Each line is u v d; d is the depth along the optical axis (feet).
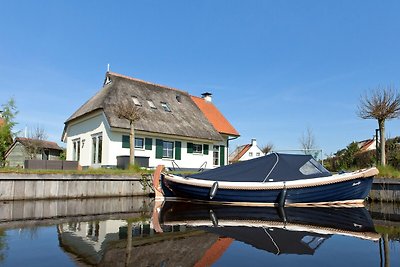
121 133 60.08
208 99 91.71
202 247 15.11
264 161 34.53
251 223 22.08
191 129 69.26
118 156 54.65
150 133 61.93
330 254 14.14
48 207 31.86
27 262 12.42
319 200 32.37
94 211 29.14
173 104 75.10
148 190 45.57
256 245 15.61
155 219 23.99
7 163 63.87
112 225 21.21
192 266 12.16
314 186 31.94
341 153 81.46
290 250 14.73
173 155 67.15
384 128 46.52
